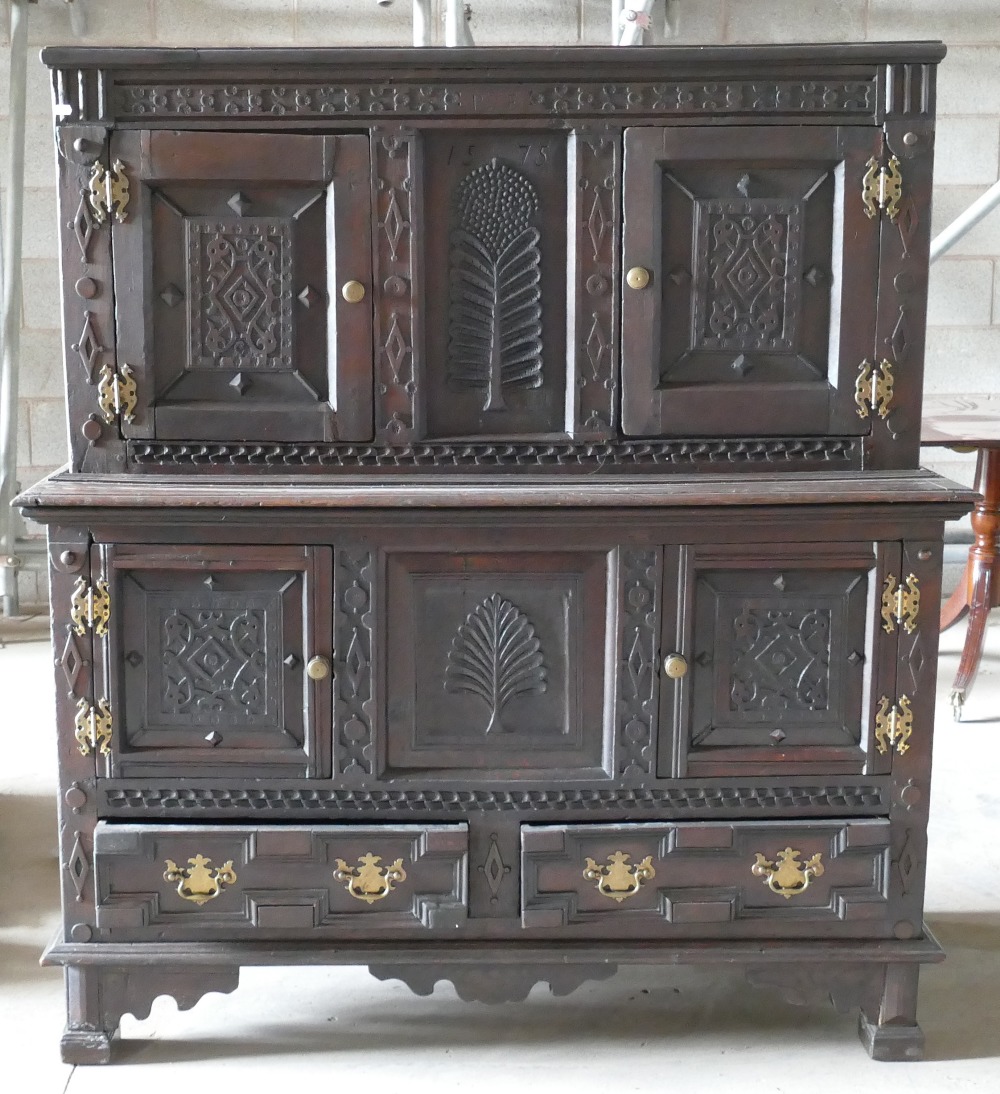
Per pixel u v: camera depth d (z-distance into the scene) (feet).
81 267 4.89
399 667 5.05
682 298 5.00
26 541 11.81
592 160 4.87
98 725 5.03
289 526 4.90
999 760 8.77
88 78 4.75
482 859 5.14
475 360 5.05
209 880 5.08
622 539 4.96
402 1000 5.79
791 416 5.06
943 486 4.91
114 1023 5.23
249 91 4.79
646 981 5.98
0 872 6.97
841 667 5.09
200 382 5.02
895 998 5.29
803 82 4.83
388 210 4.87
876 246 4.95
